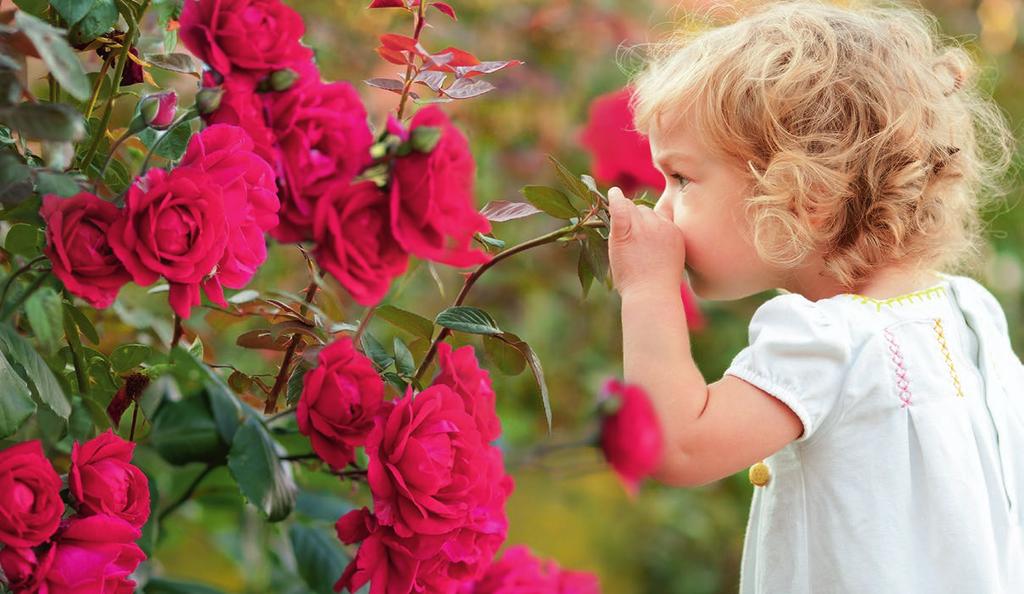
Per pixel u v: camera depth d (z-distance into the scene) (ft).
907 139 5.43
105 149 5.16
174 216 4.66
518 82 7.01
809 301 5.42
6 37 4.66
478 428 5.01
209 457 5.13
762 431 5.32
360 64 6.56
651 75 5.65
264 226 4.72
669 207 5.52
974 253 6.51
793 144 5.38
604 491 8.05
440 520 4.87
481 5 7.04
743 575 5.65
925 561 5.32
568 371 7.11
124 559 4.77
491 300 7.18
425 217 4.68
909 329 5.42
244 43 4.75
